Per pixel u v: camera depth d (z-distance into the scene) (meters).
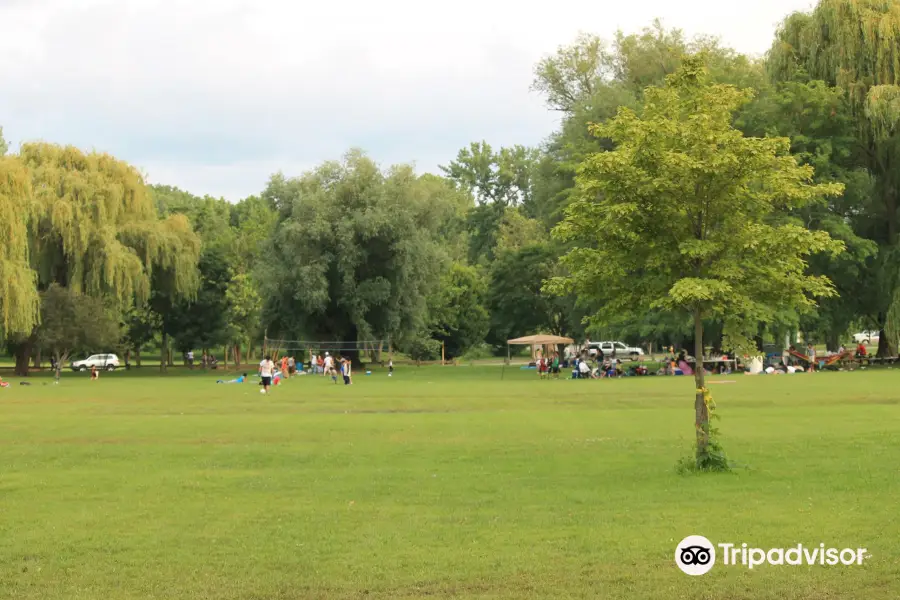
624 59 69.88
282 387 46.44
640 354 90.50
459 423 24.86
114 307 62.97
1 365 90.88
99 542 10.73
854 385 38.31
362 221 68.88
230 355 105.19
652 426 23.30
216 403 34.81
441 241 96.19
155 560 9.88
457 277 97.81
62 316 57.22
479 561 9.57
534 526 11.21
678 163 15.02
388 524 11.51
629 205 15.16
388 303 71.38
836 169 53.59
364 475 15.66
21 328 52.31
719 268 15.32
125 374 70.88
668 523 11.17
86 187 60.25
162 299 77.12
